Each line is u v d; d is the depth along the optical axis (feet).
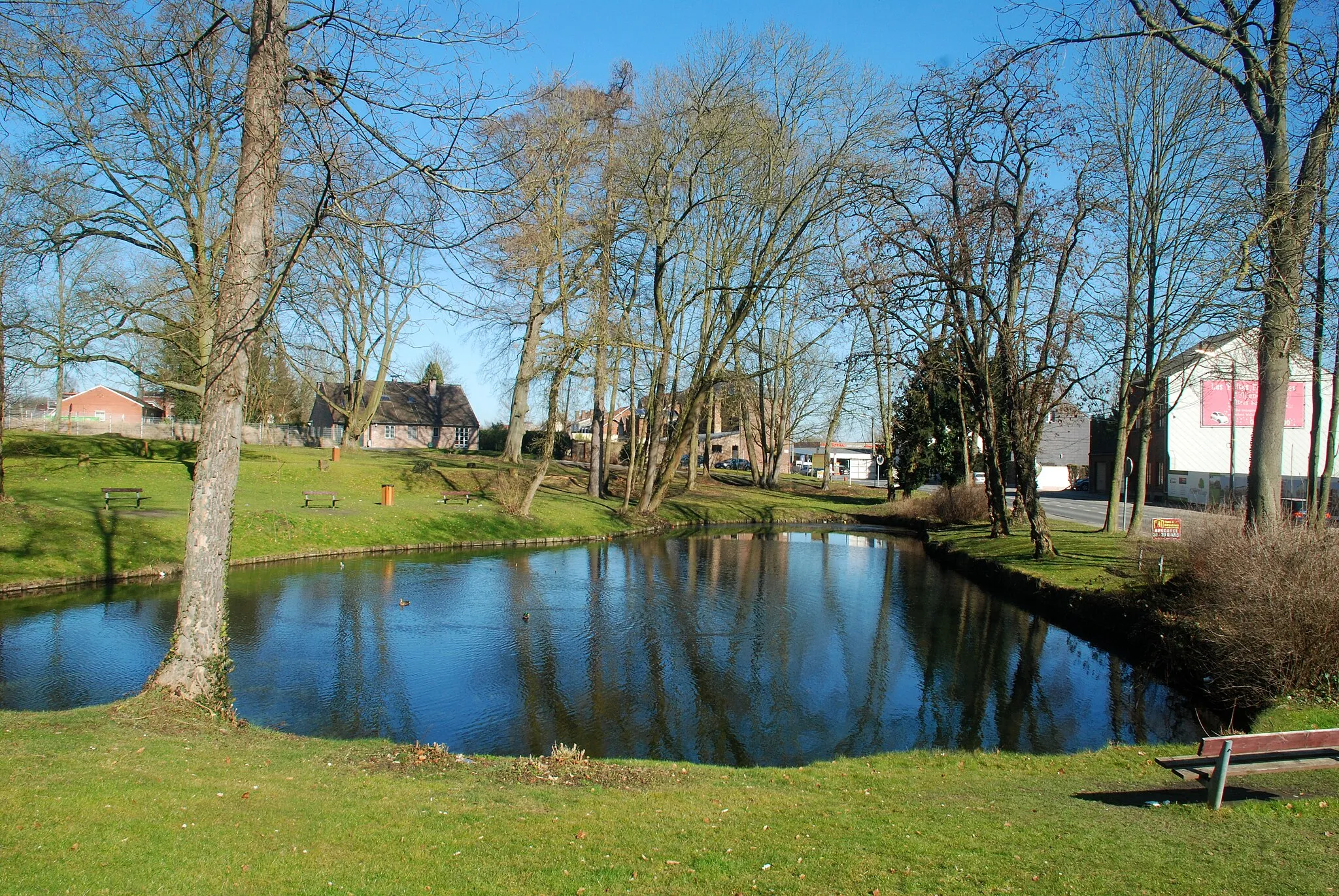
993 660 49.19
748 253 115.65
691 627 56.49
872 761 29.86
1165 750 31.04
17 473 93.61
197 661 29.76
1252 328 49.26
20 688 38.86
